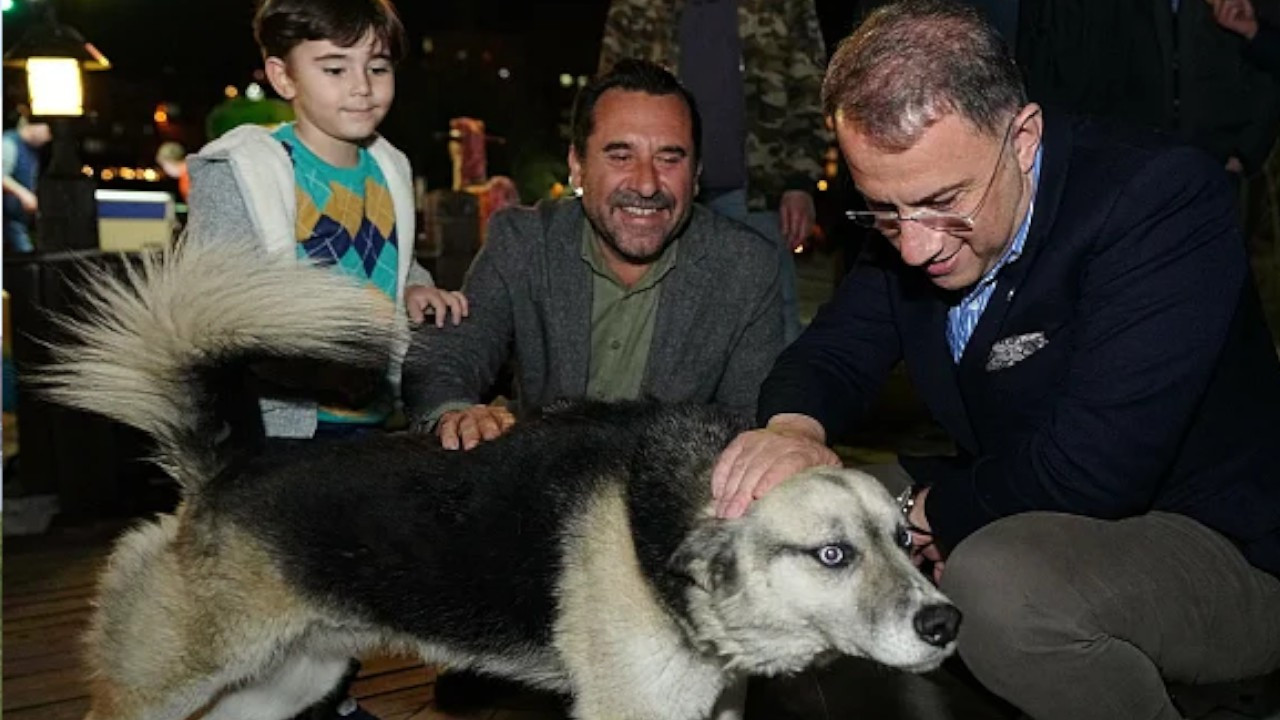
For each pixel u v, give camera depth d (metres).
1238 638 2.38
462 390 3.11
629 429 2.67
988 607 2.26
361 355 3.04
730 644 2.43
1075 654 2.21
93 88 16.91
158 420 2.78
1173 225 2.25
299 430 3.24
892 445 6.65
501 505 2.62
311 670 3.04
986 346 2.46
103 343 2.74
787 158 4.53
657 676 2.49
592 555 2.53
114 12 17.31
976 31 2.16
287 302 2.66
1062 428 2.29
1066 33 4.05
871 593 2.28
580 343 3.33
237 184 3.15
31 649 3.84
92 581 4.63
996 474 2.39
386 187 3.57
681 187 3.16
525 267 3.34
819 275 11.80
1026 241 2.36
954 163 2.15
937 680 3.43
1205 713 2.93
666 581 2.41
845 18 5.17
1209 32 4.09
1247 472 2.38
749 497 2.39
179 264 2.74
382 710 3.39
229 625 2.68
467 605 2.63
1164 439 2.24
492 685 3.48
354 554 2.64
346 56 3.29
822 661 2.55
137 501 5.88
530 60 18.52
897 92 2.12
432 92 17.11
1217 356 2.25
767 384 2.83
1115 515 2.32
